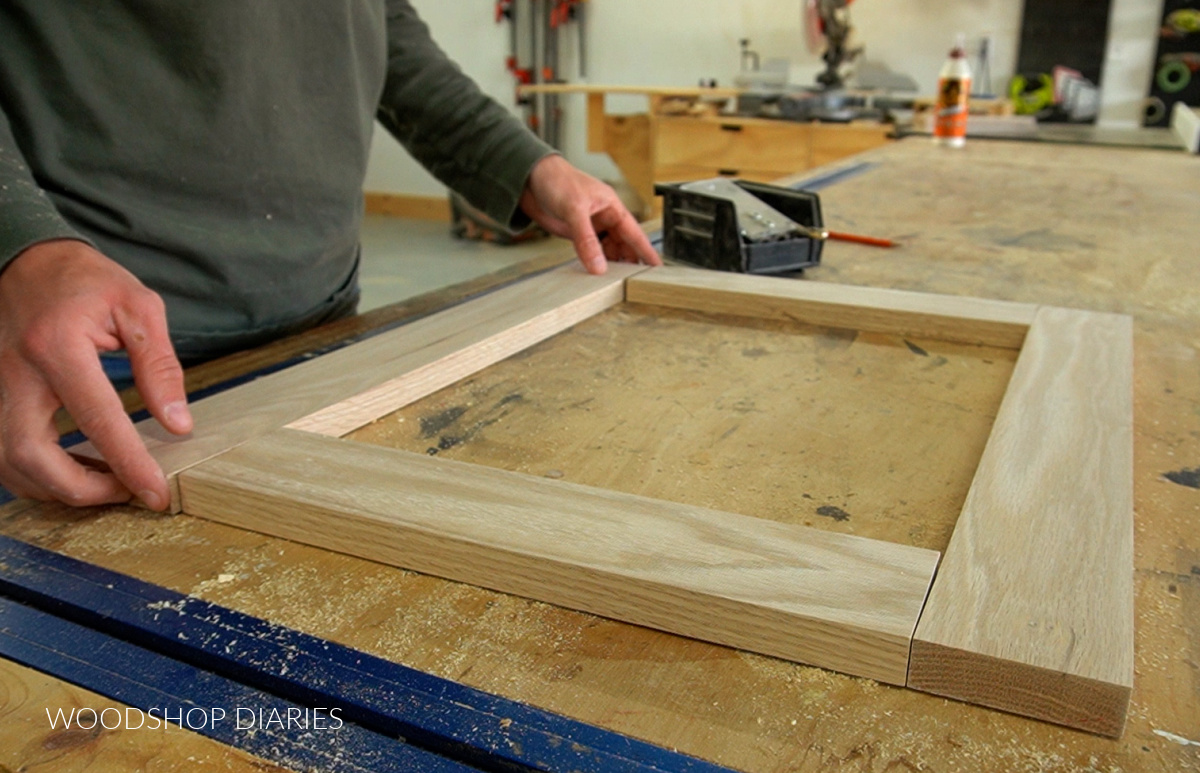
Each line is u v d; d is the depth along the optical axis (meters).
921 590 0.48
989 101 3.20
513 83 4.89
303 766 0.41
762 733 0.42
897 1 3.86
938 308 0.93
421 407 0.77
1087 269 1.20
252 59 0.96
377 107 1.23
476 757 0.42
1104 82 3.58
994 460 0.62
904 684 0.45
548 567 0.51
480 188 1.20
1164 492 0.64
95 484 0.60
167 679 0.47
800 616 0.46
